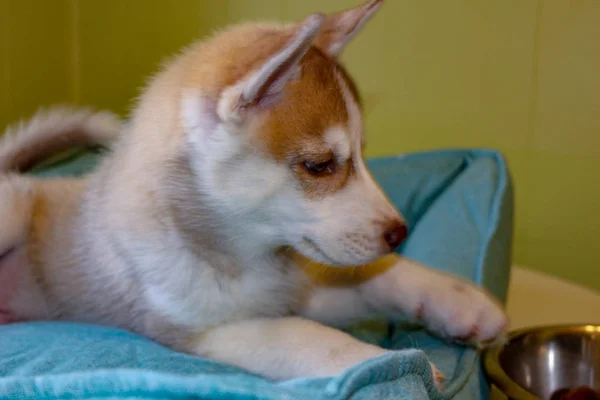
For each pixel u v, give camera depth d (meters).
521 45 1.11
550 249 1.14
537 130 1.12
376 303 0.79
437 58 1.14
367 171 0.75
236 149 0.71
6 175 0.88
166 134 0.74
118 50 1.31
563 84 1.10
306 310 0.80
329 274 0.80
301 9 1.19
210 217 0.73
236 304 0.74
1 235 0.81
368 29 1.16
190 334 0.74
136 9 1.28
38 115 0.96
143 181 0.74
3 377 0.66
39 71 1.24
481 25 1.12
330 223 0.72
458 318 0.76
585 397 0.80
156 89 0.76
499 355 0.81
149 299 0.74
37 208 0.83
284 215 0.73
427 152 1.03
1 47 1.13
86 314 0.79
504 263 0.89
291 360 0.70
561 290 1.04
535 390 0.84
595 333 0.85
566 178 1.12
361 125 0.75
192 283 0.73
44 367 0.68
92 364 0.68
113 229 0.75
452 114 1.16
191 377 0.63
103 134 0.94
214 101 0.71
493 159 0.99
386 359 0.65
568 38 1.09
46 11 1.24
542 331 0.86
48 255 0.81
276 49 0.69
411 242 0.92
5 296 0.83
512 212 0.94
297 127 0.71
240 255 0.74
